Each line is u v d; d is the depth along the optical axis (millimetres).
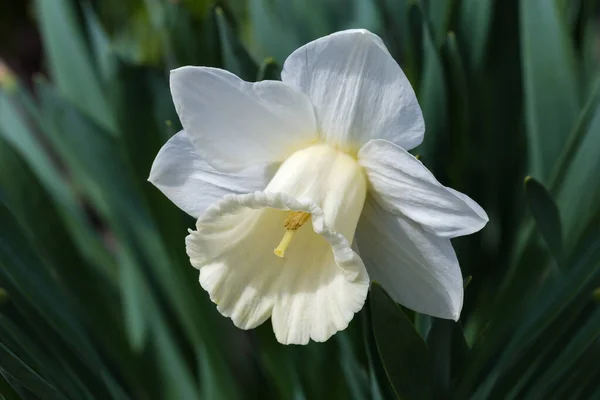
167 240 493
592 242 460
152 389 514
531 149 526
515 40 500
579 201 463
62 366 466
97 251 569
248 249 438
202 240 430
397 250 432
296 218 435
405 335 417
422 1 518
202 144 428
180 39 517
